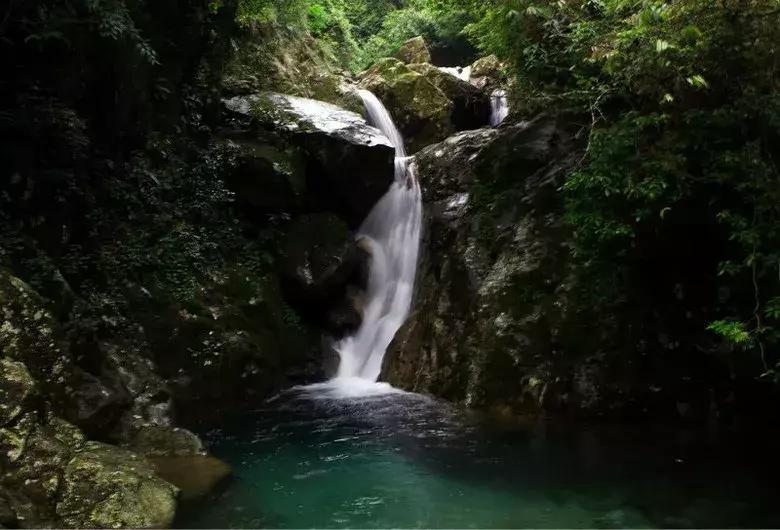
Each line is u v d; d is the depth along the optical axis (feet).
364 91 55.11
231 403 28.22
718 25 20.49
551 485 19.47
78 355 21.80
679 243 27.22
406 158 44.55
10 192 23.30
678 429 24.89
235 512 17.48
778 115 20.31
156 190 31.24
